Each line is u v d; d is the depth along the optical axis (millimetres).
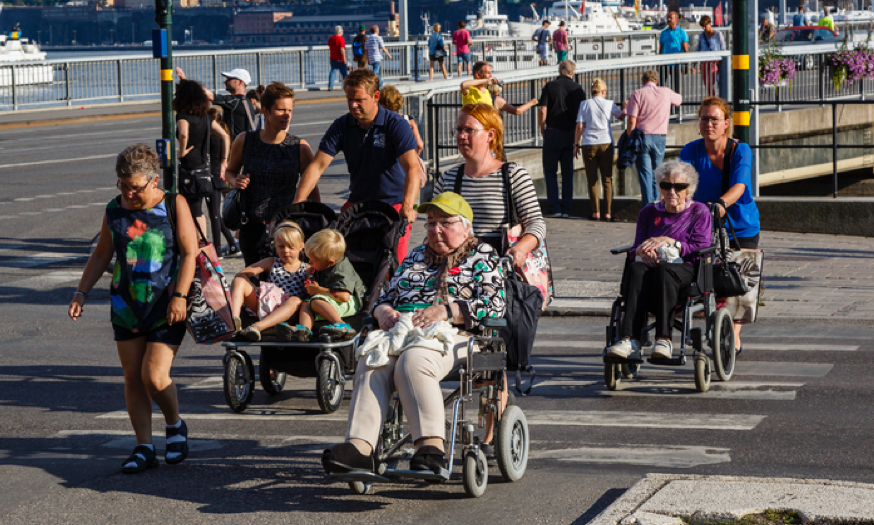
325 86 39781
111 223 5938
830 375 8188
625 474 5871
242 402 7469
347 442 5242
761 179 22750
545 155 17141
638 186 20500
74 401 7883
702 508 4883
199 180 13023
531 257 6605
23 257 14492
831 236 15875
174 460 6168
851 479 5699
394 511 5336
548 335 10031
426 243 5941
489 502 5445
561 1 79438
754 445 6387
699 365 7672
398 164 8297
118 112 33469
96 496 5637
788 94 23672
